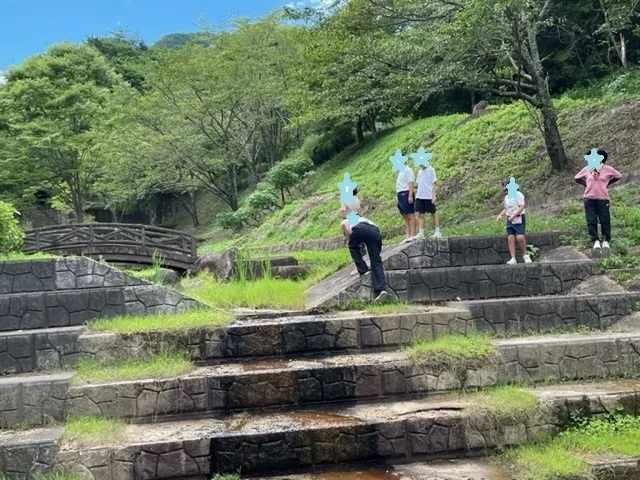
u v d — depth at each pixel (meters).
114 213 44.19
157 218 47.81
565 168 15.20
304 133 37.66
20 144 30.33
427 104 33.09
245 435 5.58
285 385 6.50
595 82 20.94
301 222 23.72
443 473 5.48
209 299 9.77
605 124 16.22
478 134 20.30
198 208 45.91
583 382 6.88
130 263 19.27
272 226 25.81
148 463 5.39
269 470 5.58
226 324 7.53
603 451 5.50
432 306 8.57
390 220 18.19
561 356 6.97
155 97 31.56
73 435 5.61
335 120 33.47
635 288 8.56
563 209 12.68
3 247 10.66
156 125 32.16
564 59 23.03
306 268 13.34
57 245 18.33
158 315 8.05
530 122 18.66
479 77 14.66
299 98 19.78
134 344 7.18
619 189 12.73
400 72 15.15
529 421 6.00
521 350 6.92
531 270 9.03
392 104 15.98
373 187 22.14
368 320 7.60
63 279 8.48
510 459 5.74
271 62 31.70
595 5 21.48
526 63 14.98
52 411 6.16
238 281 11.97
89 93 32.19
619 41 22.27
